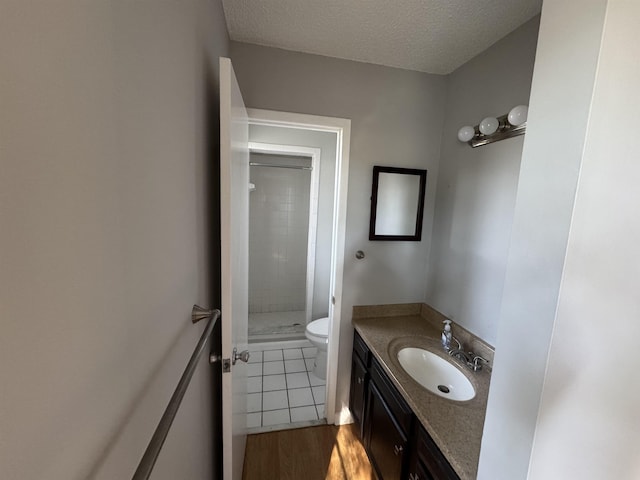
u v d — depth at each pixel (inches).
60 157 11.4
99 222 14.3
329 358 74.9
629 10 19.0
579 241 20.9
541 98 23.1
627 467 25.0
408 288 76.0
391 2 45.6
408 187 71.2
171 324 25.4
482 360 55.0
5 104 9.0
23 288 9.8
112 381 15.8
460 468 32.4
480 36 53.3
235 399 47.8
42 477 10.8
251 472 61.7
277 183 133.7
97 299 14.3
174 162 25.4
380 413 56.4
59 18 11.1
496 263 53.7
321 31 54.2
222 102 35.6
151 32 20.0
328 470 62.6
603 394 23.5
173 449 26.9
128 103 16.9
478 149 58.5
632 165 20.7
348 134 65.6
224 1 46.7
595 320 22.3
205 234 38.2
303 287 143.3
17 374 9.7
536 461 23.3
